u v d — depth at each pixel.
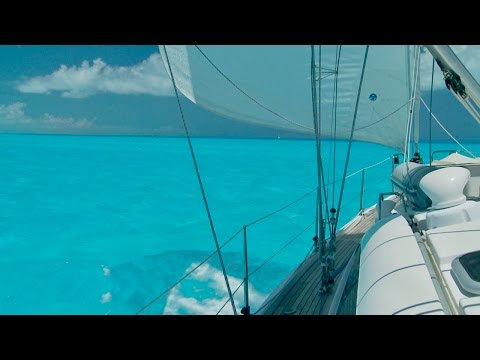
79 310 9.27
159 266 11.62
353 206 17.69
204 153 41.69
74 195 21.19
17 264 12.05
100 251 13.12
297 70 7.54
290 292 4.36
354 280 3.72
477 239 2.57
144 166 31.17
